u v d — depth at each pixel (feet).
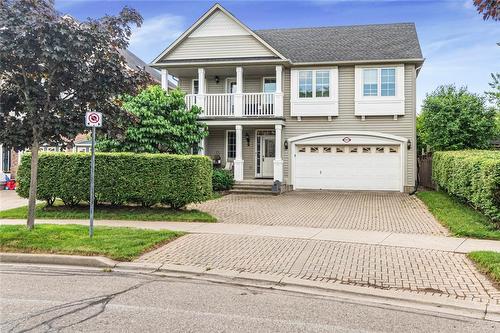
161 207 44.50
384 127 67.10
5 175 76.84
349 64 67.41
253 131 73.26
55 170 43.45
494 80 55.52
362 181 67.62
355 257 25.96
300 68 69.10
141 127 55.47
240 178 66.95
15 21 27.71
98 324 15.71
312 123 69.21
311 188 69.05
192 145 61.62
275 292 20.38
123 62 31.86
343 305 18.58
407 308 18.35
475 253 25.54
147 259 25.54
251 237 31.65
